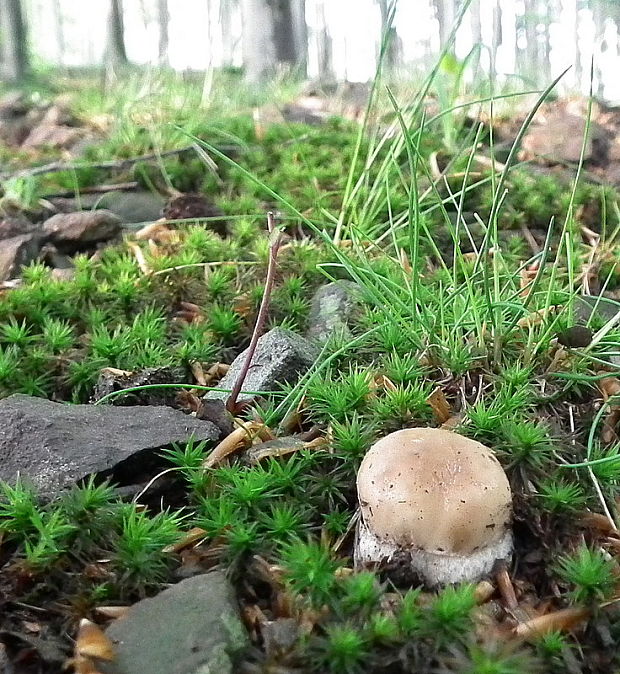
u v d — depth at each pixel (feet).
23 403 0.64
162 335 0.85
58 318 0.91
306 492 0.59
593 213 1.25
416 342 0.76
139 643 0.44
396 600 0.47
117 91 2.09
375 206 1.13
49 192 1.37
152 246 1.10
